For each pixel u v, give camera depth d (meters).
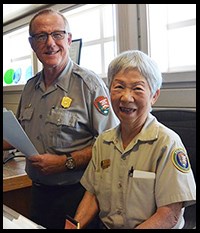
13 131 0.82
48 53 1.03
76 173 1.05
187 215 1.04
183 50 1.71
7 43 1.17
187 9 1.69
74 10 2.06
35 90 1.11
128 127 0.84
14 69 1.12
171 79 1.67
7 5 1.25
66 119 1.05
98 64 1.99
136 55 0.80
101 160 0.91
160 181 0.78
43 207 0.98
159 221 0.75
